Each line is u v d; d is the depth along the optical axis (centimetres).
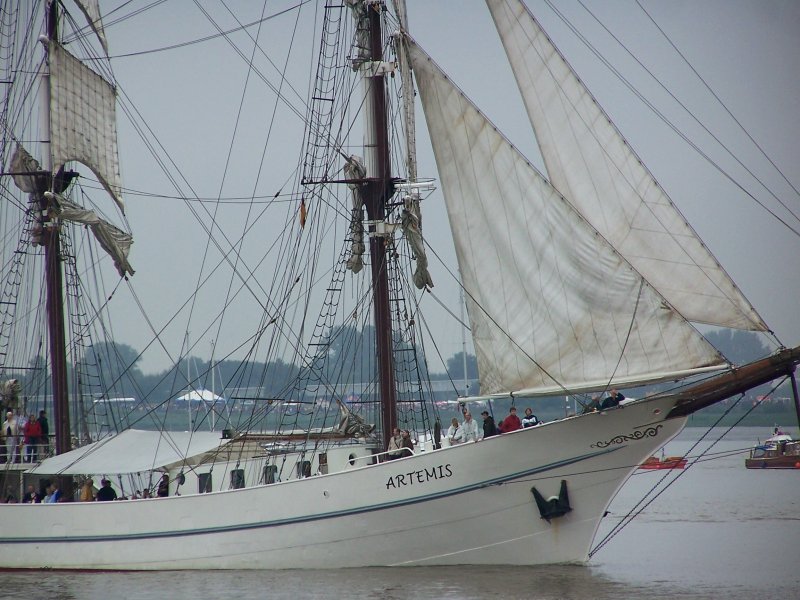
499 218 8900
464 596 7556
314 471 9425
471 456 8469
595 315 8462
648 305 8294
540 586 7906
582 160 8919
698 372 8169
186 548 9000
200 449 9525
